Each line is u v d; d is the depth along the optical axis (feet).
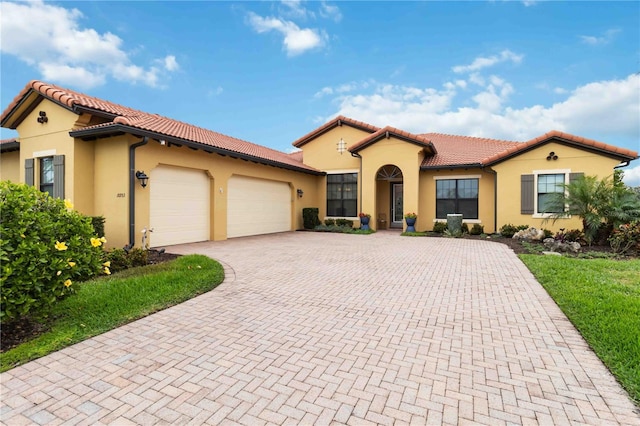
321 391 9.27
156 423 8.00
